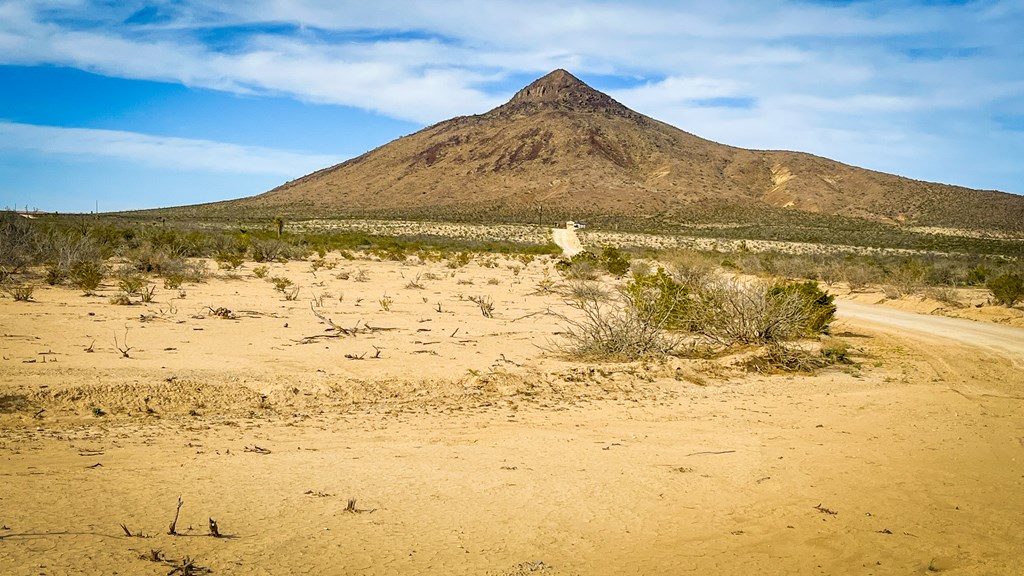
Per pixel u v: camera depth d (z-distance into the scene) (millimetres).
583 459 7770
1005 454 8281
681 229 139625
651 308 16609
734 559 5211
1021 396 12258
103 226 55938
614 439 8781
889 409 10898
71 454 7348
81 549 4793
